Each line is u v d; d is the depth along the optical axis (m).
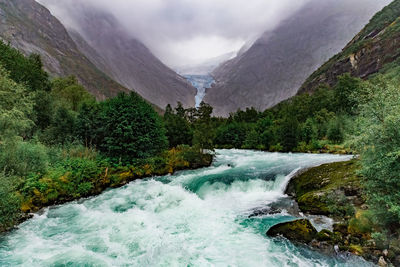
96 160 18.84
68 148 20.70
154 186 16.94
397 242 7.10
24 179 12.95
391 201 6.92
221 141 57.84
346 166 13.94
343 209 10.14
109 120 20.56
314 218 10.50
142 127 21.23
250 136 50.97
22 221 10.97
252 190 15.71
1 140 12.27
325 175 13.71
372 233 7.53
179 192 15.32
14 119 12.99
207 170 22.83
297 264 7.35
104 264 7.50
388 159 6.81
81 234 9.75
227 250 8.32
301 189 13.70
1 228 10.01
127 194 15.26
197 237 9.36
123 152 20.53
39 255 8.10
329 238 8.29
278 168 20.27
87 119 23.66
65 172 15.41
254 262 7.54
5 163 12.36
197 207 12.90
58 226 10.59
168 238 9.29
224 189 15.93
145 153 21.08
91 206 13.23
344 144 9.35
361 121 8.34
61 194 13.80
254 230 9.88
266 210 12.05
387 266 6.71
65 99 35.16
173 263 7.57
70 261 7.68
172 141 33.78
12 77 28.11
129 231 9.98
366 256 7.26
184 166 23.59
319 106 63.38
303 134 42.22
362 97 8.36
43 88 38.09
